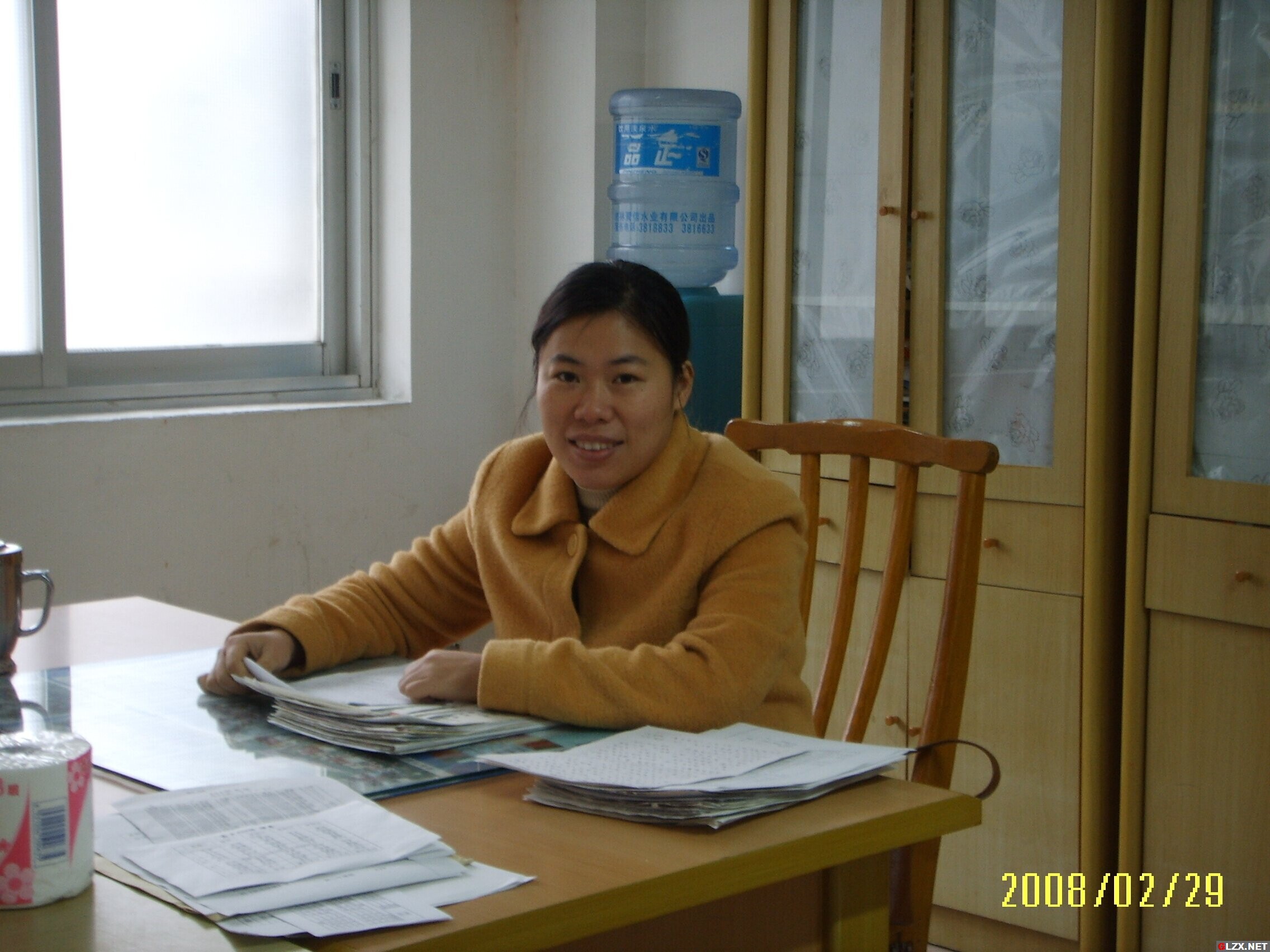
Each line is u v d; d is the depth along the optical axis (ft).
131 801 3.16
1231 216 6.67
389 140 11.35
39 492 9.29
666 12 11.39
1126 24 7.07
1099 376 7.16
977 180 7.73
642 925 3.02
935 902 8.07
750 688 4.02
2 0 9.40
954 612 4.74
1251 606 6.63
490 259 11.93
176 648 5.12
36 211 9.64
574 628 4.59
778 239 8.68
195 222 10.68
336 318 11.57
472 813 3.24
